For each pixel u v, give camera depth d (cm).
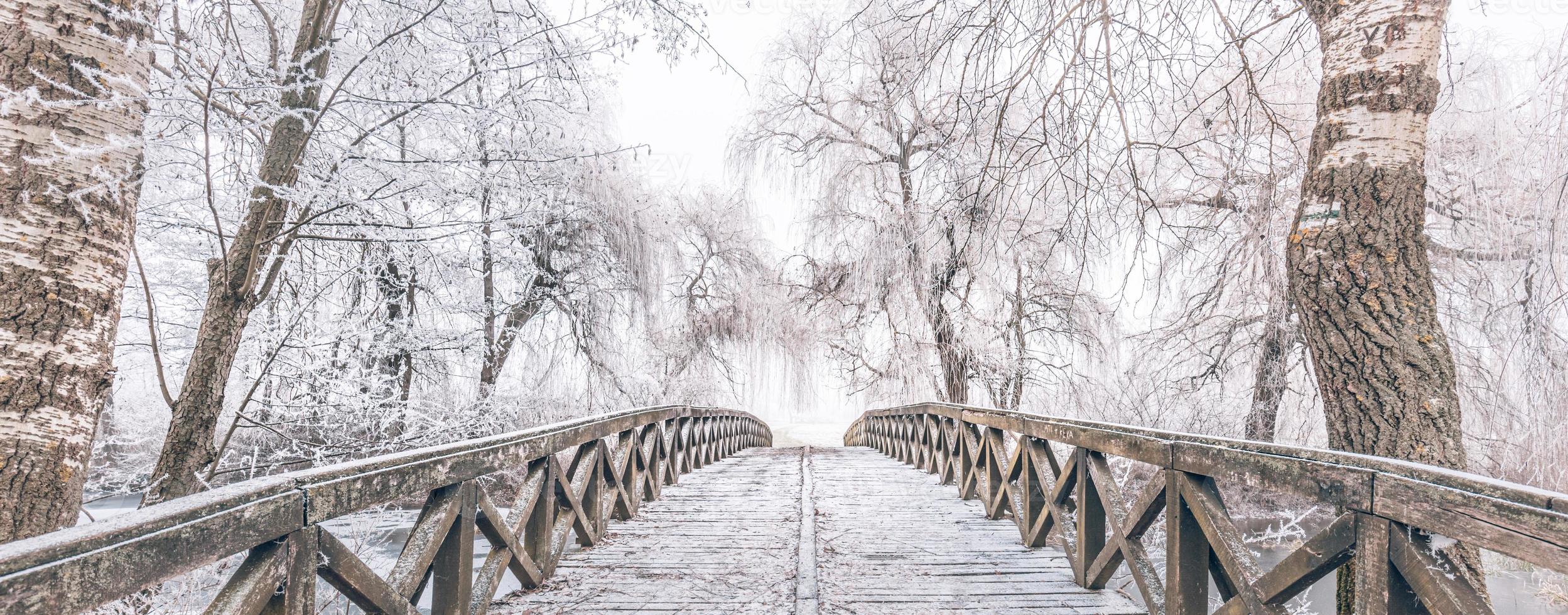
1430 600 145
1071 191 651
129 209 242
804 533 456
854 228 1262
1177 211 834
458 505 251
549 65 467
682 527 480
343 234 494
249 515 147
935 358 1186
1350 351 265
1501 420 655
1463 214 701
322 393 586
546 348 1134
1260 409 778
